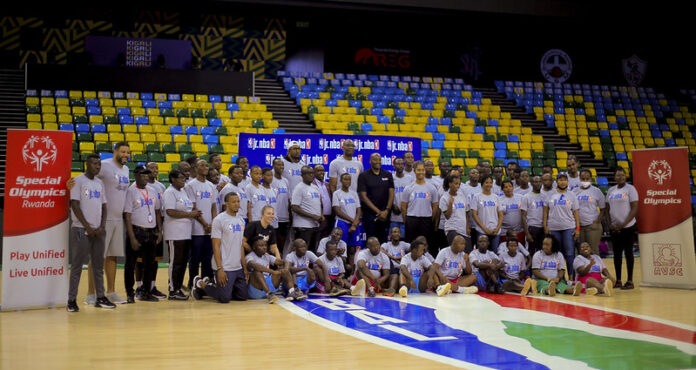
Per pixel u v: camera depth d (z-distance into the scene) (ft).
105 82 54.75
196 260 28.45
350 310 24.38
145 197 26.58
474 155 55.77
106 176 25.72
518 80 74.59
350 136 34.40
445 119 59.67
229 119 54.65
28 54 63.46
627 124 65.82
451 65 74.08
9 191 24.34
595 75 75.56
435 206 31.68
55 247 25.09
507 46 74.38
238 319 22.59
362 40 72.02
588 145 61.52
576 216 31.14
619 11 60.80
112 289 26.58
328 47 71.67
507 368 15.96
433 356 17.15
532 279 29.01
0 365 16.17
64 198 25.20
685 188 31.01
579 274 29.73
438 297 27.86
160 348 18.04
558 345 18.53
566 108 66.13
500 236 32.65
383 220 31.42
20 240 24.48
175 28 67.46
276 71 69.72
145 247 27.02
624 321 22.33
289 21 68.13
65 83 54.08
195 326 21.30
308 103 59.21
